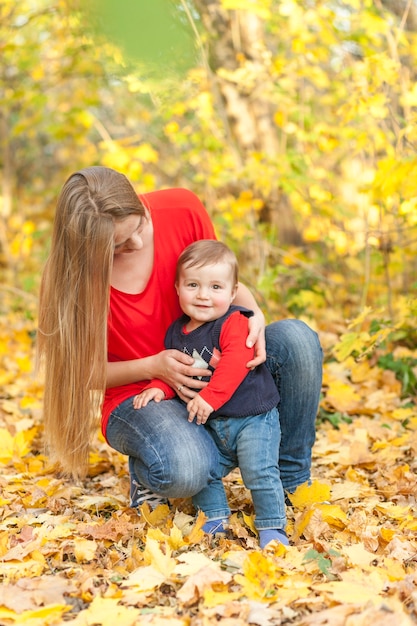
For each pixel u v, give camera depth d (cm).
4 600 199
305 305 537
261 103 579
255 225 530
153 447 242
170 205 272
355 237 528
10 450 343
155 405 252
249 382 247
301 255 575
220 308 248
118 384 261
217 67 544
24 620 190
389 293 463
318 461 331
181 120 620
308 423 266
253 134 579
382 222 507
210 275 246
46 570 225
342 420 388
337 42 435
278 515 241
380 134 444
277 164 490
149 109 717
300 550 233
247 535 247
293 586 206
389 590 198
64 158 964
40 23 634
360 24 440
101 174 245
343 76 479
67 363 252
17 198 855
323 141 499
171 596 208
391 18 472
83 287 244
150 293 262
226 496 286
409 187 363
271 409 250
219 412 246
